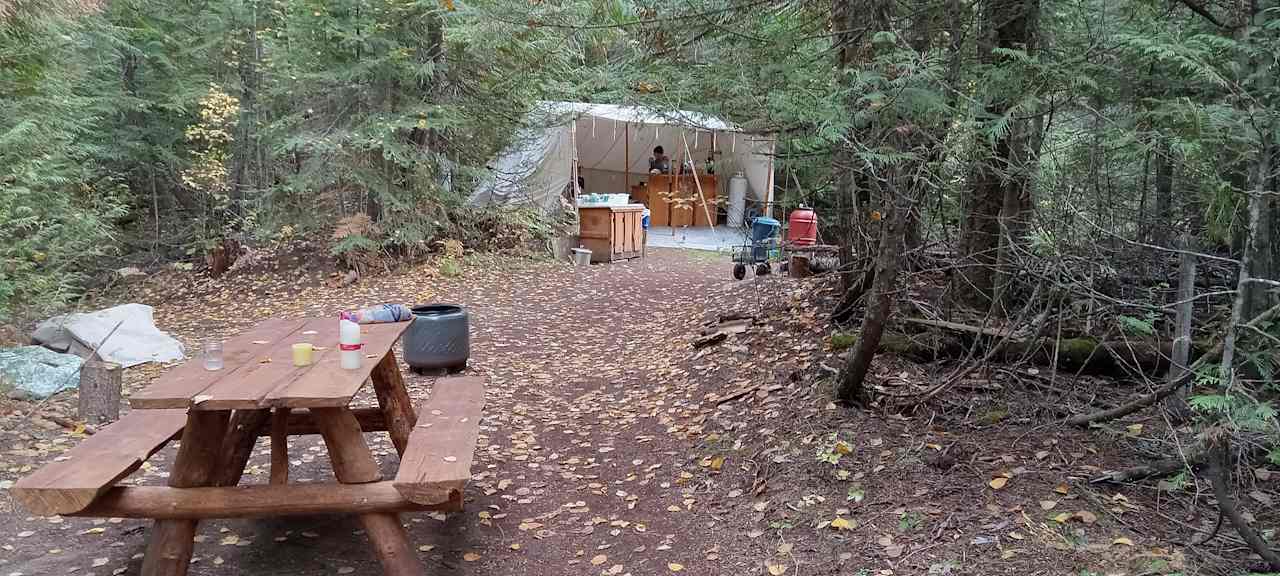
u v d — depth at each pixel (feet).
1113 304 12.63
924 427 13.96
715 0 15.65
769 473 13.53
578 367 23.80
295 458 15.83
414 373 22.72
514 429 17.85
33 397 18.83
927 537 10.60
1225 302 13.80
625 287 36.60
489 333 28.35
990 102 12.18
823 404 15.47
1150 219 12.50
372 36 36.86
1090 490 11.19
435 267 39.32
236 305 35.99
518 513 13.20
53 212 28.53
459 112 39.47
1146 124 10.77
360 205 42.04
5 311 24.70
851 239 19.01
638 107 18.53
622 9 17.35
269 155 47.42
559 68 40.32
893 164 12.29
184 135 47.42
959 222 17.02
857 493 12.11
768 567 10.62
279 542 11.83
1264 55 8.59
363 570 11.00
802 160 16.20
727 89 15.60
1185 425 11.91
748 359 19.97
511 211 44.57
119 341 24.09
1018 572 9.46
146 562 9.34
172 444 16.58
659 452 15.80
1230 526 10.07
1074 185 12.16
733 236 51.75
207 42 46.88
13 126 25.14
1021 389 14.92
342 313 14.26
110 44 41.09
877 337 13.91
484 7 25.09
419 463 9.62
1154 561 9.32
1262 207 8.71
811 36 15.44
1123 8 13.52
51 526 12.26
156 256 44.52
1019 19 14.02
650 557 11.40
